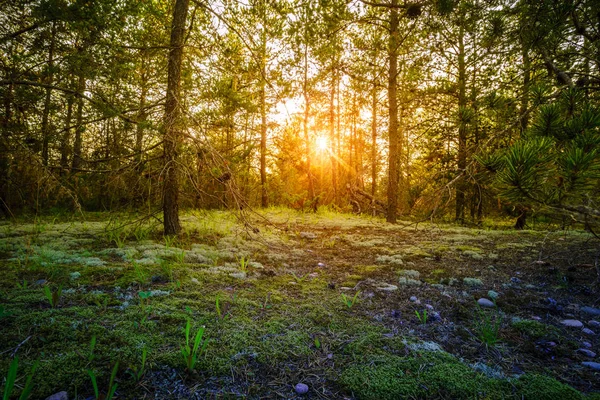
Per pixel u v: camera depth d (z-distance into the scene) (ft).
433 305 8.54
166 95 13.99
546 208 5.29
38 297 7.23
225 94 14.69
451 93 22.34
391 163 28.84
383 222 29.53
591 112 5.34
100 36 12.39
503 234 22.12
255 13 15.30
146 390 4.47
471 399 4.62
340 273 11.74
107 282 8.67
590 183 4.61
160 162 13.92
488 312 8.15
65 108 13.38
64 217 20.76
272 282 10.04
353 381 4.94
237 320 6.86
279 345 5.96
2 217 18.85
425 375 5.14
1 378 4.34
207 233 17.89
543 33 9.36
